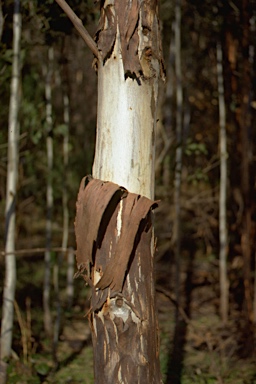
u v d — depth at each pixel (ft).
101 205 8.70
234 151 24.17
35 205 31.55
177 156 22.61
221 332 21.16
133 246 9.04
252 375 17.39
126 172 9.14
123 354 8.98
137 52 9.15
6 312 16.99
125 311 8.98
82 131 31.65
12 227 17.04
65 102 23.29
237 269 25.00
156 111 9.47
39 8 16.85
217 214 29.22
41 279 29.32
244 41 20.06
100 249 9.00
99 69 9.43
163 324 22.81
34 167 26.14
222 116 22.50
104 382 9.05
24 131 21.42
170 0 24.62
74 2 16.48
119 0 9.20
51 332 21.24
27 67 22.21
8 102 22.58
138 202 8.91
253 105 22.59
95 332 9.17
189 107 28.09
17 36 16.84
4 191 25.91
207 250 31.04
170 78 28.30
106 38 9.25
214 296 26.61
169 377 17.25
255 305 19.19
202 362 18.58
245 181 20.43
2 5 17.94
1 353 16.89
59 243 32.91
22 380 16.85
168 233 31.42
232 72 22.34
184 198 28.22
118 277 8.89
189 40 26.71
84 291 27.76
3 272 23.39
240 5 20.04
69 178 29.07
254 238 21.59
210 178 28.30
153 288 9.28
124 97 9.17
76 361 18.95
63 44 19.49
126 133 9.16
